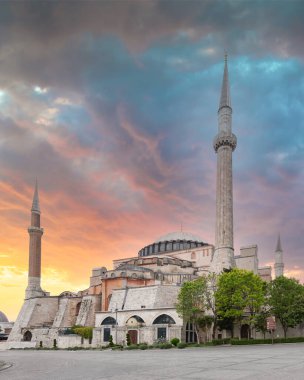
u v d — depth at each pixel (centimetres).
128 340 7031
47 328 9300
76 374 2408
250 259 9925
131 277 8844
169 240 11438
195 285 6906
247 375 1981
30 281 11312
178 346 5969
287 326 7075
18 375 2525
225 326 7194
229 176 8931
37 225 11831
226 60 10156
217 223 8669
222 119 9362
